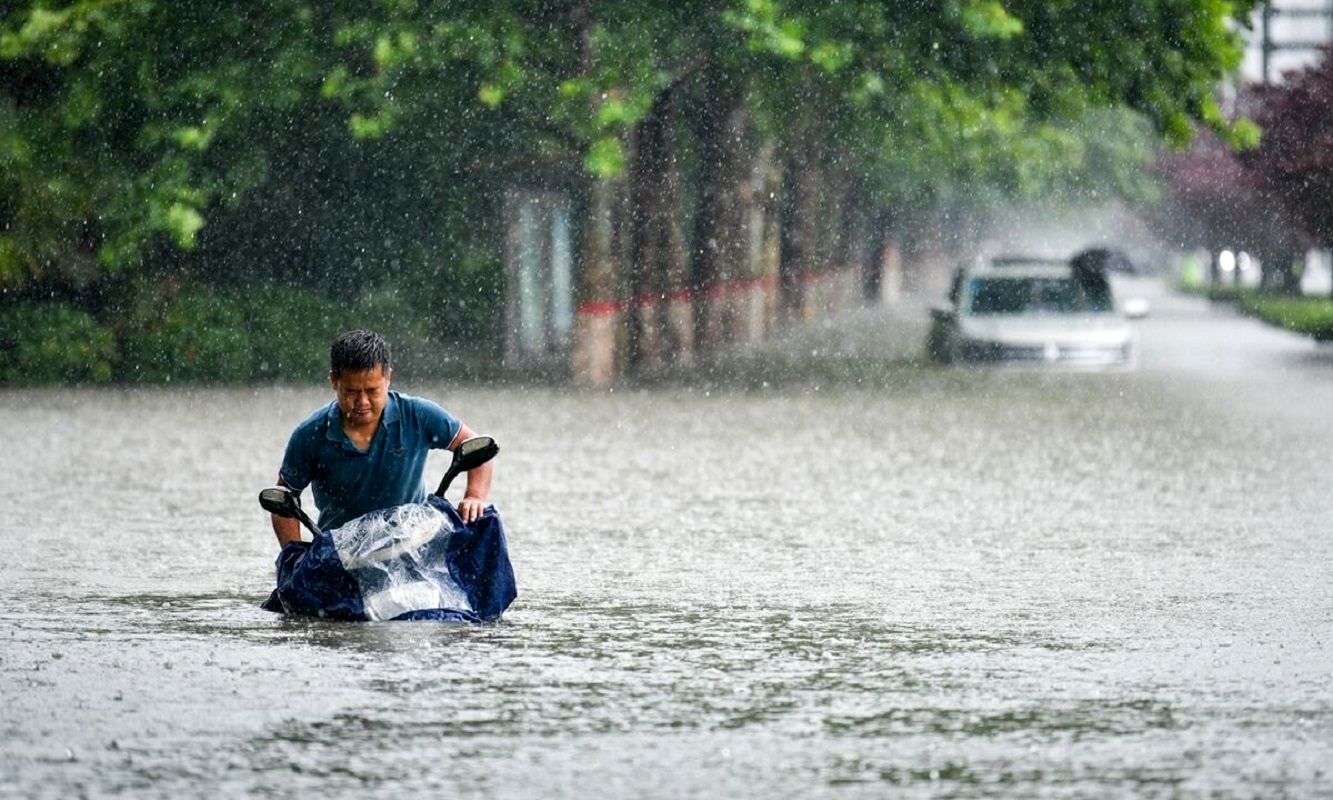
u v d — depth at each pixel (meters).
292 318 93.88
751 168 123.88
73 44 87.88
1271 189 145.12
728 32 87.06
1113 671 24.62
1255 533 39.47
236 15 88.06
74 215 90.25
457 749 20.22
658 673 24.45
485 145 100.19
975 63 88.25
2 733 20.94
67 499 44.66
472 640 26.86
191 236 88.81
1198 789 18.53
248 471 50.81
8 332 88.56
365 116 93.25
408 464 28.81
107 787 18.64
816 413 72.12
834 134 120.44
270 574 33.44
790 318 152.38
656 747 20.31
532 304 103.94
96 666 24.78
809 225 146.62
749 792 18.41
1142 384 88.50
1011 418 69.75
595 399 79.06
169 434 61.84
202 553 36.12
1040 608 29.91
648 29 85.00
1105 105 90.00
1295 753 20.06
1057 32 88.56
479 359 103.50
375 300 102.81
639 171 97.25
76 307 91.06
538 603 30.39
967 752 20.06
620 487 47.88
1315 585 32.41
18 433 62.00
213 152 92.81
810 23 84.81
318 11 87.94
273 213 101.94
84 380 89.75
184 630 27.59
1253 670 24.73
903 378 93.25
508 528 40.12
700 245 109.38
